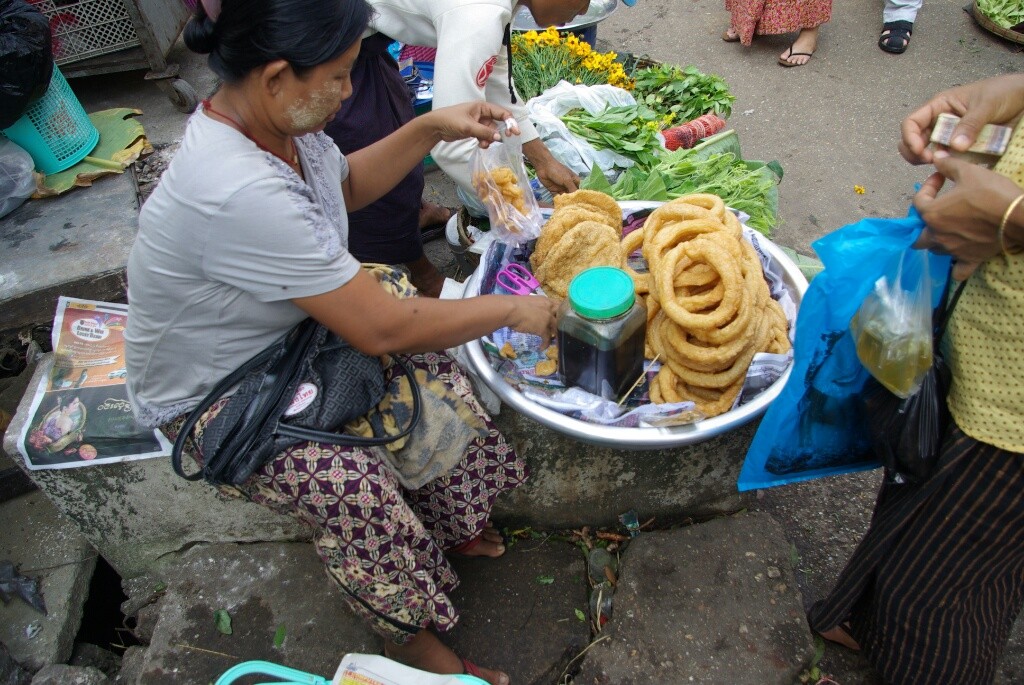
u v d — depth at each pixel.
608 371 1.62
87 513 2.12
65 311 2.06
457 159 2.12
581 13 2.19
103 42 3.11
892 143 3.88
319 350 1.39
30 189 2.79
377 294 1.30
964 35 4.70
